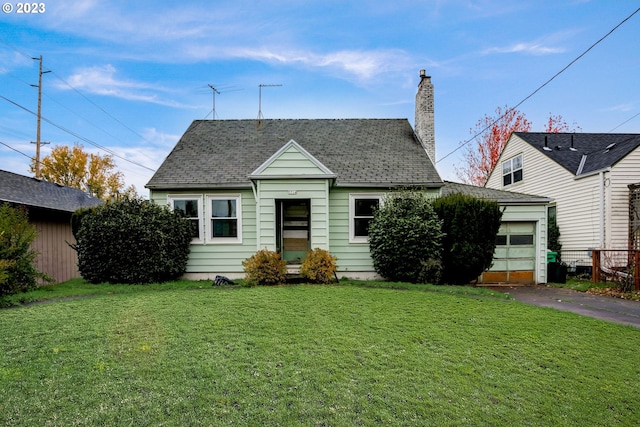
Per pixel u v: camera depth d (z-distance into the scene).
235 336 4.69
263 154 12.38
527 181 17.17
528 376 3.78
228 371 3.61
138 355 3.98
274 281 9.30
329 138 13.48
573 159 15.33
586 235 13.64
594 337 5.14
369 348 4.38
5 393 3.08
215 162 11.95
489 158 28.06
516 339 4.93
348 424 2.77
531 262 11.51
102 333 4.76
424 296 7.65
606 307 7.62
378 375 3.63
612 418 3.07
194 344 4.36
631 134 17.42
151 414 2.81
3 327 5.03
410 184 10.89
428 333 5.05
